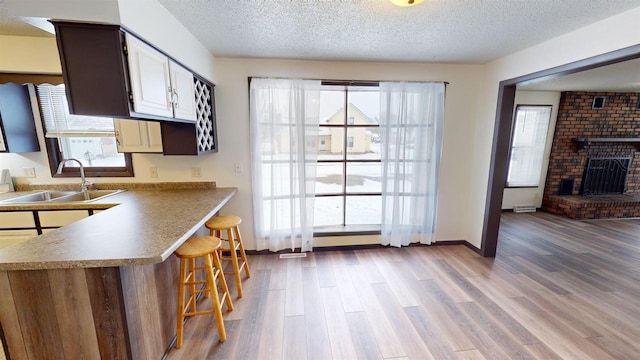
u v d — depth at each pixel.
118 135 2.44
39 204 2.16
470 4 1.69
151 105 1.66
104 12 1.33
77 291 1.30
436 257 3.12
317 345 1.81
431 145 3.08
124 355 1.39
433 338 1.87
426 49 2.54
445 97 3.10
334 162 3.29
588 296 2.35
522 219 4.59
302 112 2.85
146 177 2.82
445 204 3.37
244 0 1.65
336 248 3.29
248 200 3.05
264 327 1.98
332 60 2.86
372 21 1.94
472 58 2.84
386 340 1.85
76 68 1.40
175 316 1.90
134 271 1.43
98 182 2.76
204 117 2.61
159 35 1.71
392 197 3.17
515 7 1.73
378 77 2.96
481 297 2.34
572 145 4.84
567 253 3.24
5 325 1.30
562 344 1.81
